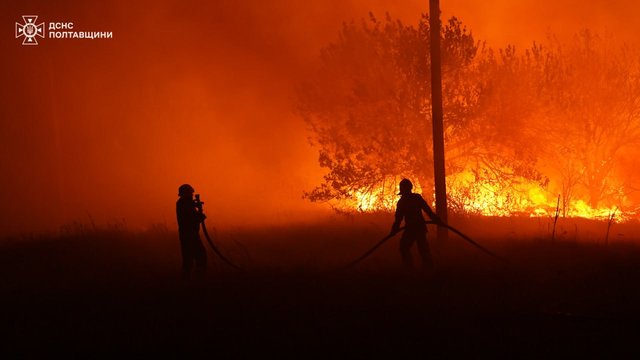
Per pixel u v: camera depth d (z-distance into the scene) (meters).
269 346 6.00
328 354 5.71
